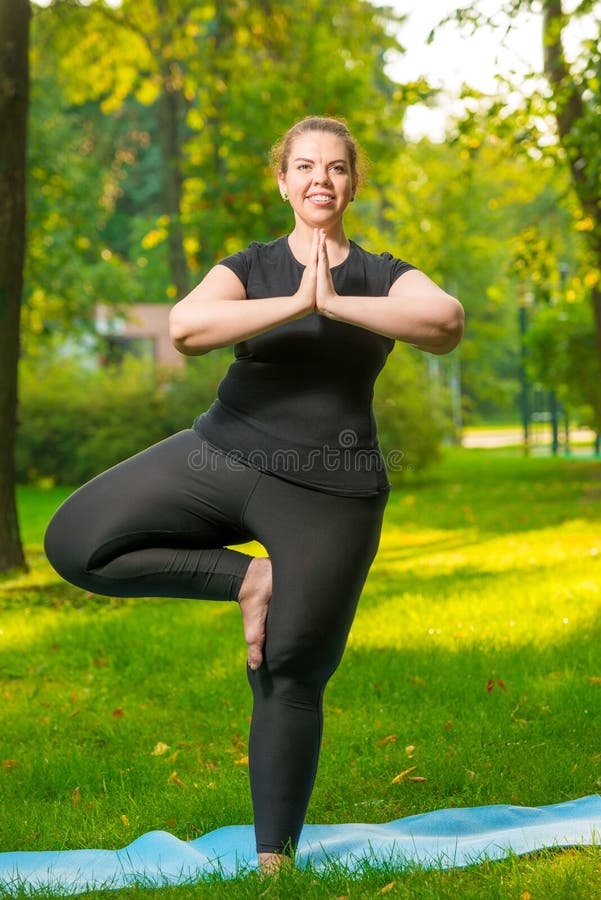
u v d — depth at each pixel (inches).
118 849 176.2
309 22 910.4
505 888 143.3
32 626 360.5
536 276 791.1
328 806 196.7
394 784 203.3
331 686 272.1
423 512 694.5
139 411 1010.1
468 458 1218.0
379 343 145.9
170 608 395.2
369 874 150.1
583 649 296.7
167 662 308.8
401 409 923.4
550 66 676.1
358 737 230.7
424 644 311.0
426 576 441.4
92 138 1791.3
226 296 143.6
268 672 147.9
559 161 659.4
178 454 147.6
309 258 136.6
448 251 1557.6
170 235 1050.1
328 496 144.8
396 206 1568.7
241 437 145.8
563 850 159.5
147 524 144.9
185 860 163.9
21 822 188.1
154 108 1904.5
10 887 153.5
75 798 201.3
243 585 144.9
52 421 1012.5
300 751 148.7
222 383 151.2
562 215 1362.0
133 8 967.0
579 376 971.9
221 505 145.7
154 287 2047.2
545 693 254.7
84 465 1000.2
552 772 203.3
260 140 878.4
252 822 186.5
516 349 2180.1
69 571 147.0
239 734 239.0
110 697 275.4
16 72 458.9
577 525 581.6
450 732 230.1
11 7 455.2
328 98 882.8
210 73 964.0
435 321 135.7
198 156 946.7
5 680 296.7
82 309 1237.7
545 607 353.4
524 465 1069.1
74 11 936.9
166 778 211.2
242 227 887.7
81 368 1161.4
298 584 143.6
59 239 1112.2
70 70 1026.7
